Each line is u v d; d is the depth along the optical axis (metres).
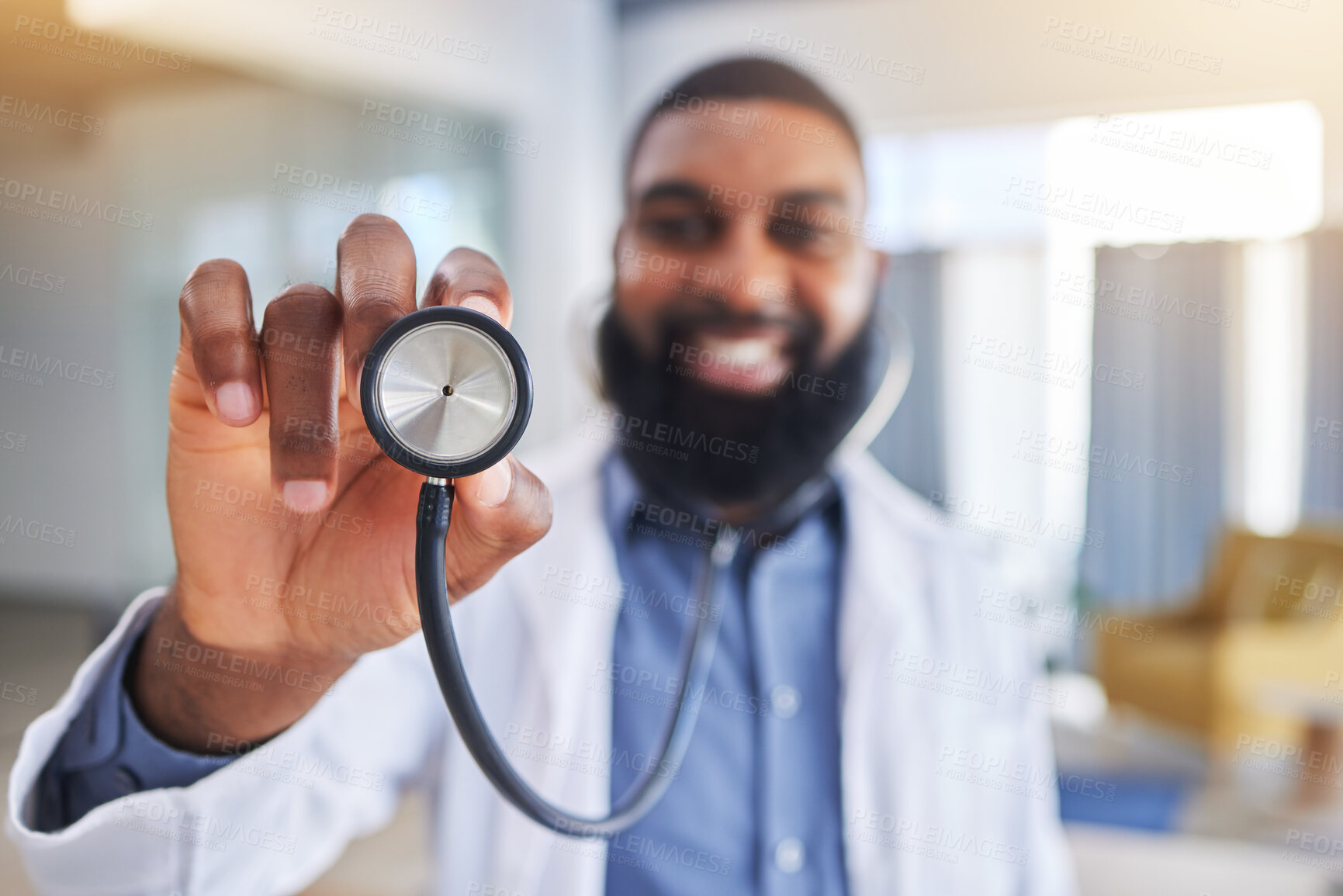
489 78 4.89
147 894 0.66
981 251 5.23
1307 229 4.95
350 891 2.21
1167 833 2.93
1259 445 5.19
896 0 5.04
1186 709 3.60
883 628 1.19
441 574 0.48
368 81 4.63
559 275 5.16
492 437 0.47
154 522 5.02
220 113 4.61
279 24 4.28
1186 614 4.23
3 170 4.96
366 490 0.55
